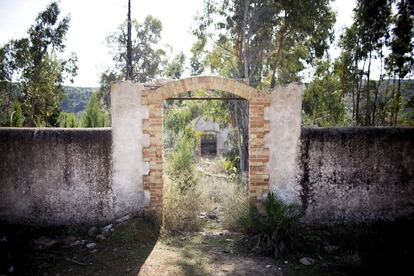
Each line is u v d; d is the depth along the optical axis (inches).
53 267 183.3
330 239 227.1
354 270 181.6
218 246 219.1
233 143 728.3
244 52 577.9
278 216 213.3
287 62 637.3
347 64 600.4
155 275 175.8
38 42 1071.6
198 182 366.3
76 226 239.6
